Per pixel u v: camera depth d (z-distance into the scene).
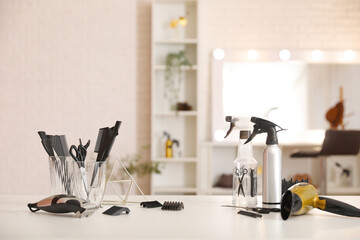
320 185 4.82
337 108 5.35
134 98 5.28
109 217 1.40
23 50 5.22
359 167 5.43
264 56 5.32
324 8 5.42
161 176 5.29
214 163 5.31
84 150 1.54
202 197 1.86
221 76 5.30
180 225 1.27
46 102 5.23
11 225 1.26
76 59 5.25
